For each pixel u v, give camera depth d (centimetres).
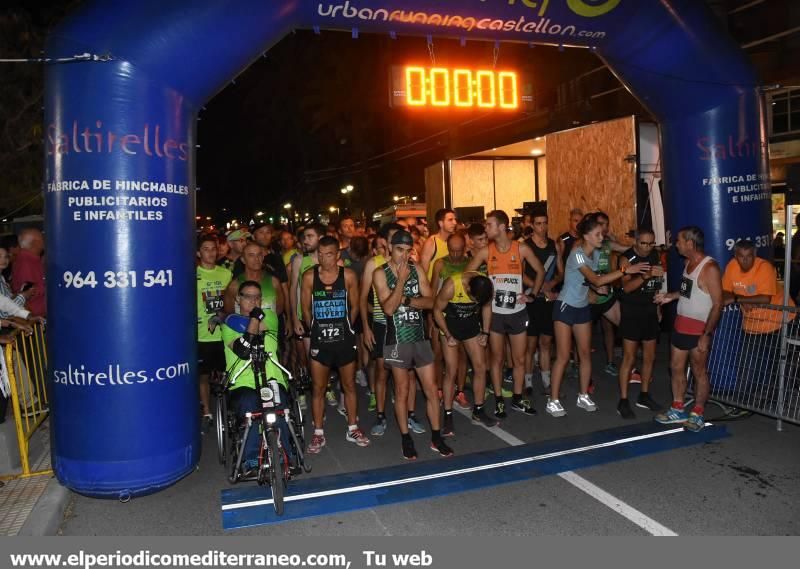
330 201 3419
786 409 629
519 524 459
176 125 520
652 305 684
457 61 2325
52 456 525
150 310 504
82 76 488
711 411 693
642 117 1041
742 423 654
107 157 488
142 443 507
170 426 521
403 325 585
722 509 469
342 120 3003
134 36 491
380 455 609
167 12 498
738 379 673
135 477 507
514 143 1431
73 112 488
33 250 741
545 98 2130
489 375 813
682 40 696
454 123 2525
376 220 2427
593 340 1084
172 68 507
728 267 690
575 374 871
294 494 518
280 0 548
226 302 648
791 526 443
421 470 560
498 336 696
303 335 721
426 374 599
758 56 1401
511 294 688
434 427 605
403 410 598
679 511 469
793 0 1330
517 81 1132
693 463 556
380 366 658
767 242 757
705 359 616
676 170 764
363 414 745
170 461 522
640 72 730
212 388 583
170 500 523
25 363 612
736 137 732
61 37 495
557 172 1181
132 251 495
